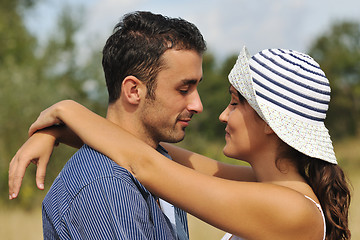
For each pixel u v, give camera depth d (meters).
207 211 1.83
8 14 15.62
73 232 1.77
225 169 2.54
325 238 1.99
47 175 10.54
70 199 1.80
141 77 2.02
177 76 2.01
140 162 1.86
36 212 9.63
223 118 2.13
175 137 2.10
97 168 1.82
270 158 2.04
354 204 8.38
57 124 2.14
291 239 1.84
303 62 1.97
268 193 1.83
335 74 27.72
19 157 2.03
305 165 2.03
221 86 24.16
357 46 29.27
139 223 1.76
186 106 2.07
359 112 25.47
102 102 16.44
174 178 1.84
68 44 16.42
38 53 16.16
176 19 2.06
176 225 2.16
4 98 11.76
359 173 13.12
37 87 12.70
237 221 1.83
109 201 1.74
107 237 1.72
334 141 23.61
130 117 2.07
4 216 8.93
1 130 11.38
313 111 1.96
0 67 13.12
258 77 1.98
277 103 1.94
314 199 1.98
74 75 16.58
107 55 2.09
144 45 2.00
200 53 2.06
